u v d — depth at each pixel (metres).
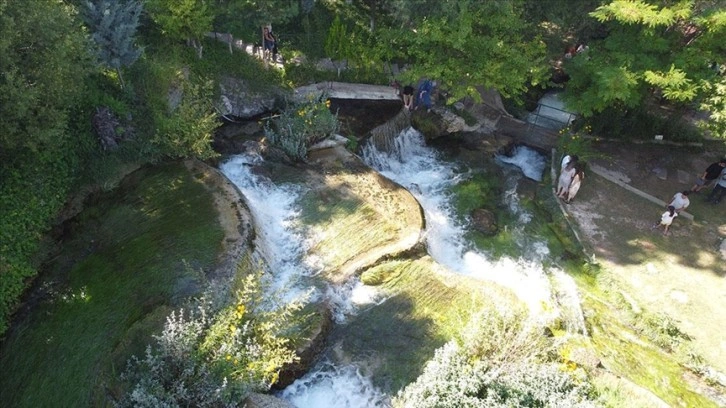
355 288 12.06
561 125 19.47
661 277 13.98
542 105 20.30
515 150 18.83
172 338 8.73
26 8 10.50
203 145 14.38
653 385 10.92
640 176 17.41
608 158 18.02
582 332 12.15
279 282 12.06
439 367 9.32
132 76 15.18
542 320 11.30
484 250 14.63
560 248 14.89
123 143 14.28
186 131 14.34
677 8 15.16
